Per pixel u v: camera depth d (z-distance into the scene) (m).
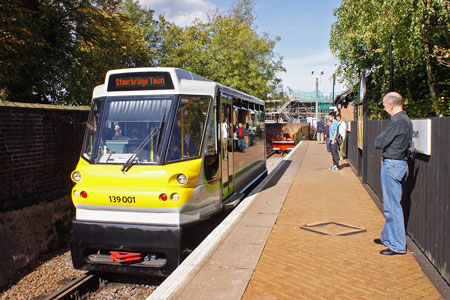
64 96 19.66
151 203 5.53
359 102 11.90
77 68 19.56
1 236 7.16
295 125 43.09
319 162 17.16
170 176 5.59
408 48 11.18
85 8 18.88
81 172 5.92
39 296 5.88
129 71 6.30
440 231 4.36
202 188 6.28
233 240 5.81
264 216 7.32
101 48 20.72
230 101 8.46
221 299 3.85
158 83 6.21
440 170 4.40
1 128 7.75
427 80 15.71
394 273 4.42
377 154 9.26
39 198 8.64
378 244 5.52
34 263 7.59
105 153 6.03
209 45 34.53
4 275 6.73
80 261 5.80
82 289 5.96
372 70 16.53
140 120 6.10
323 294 3.92
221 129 7.41
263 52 35.41
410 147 5.10
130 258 5.60
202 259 4.99
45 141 9.05
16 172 8.12
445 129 4.27
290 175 13.07
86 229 5.73
